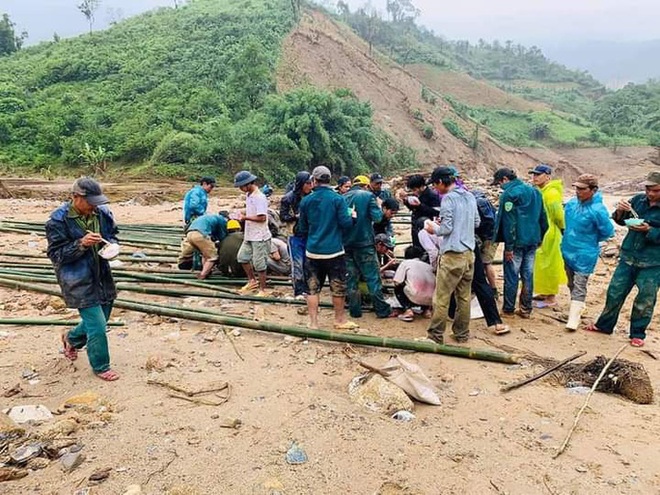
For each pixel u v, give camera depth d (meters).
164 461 3.82
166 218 17.14
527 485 3.61
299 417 4.43
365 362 5.49
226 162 37.03
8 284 7.88
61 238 4.68
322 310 7.17
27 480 3.62
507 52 159.38
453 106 84.31
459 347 5.73
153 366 5.29
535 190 6.72
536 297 7.73
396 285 6.75
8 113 43.34
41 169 36.91
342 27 84.88
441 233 5.64
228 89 45.06
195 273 8.80
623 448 4.04
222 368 5.35
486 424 4.37
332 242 6.17
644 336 6.10
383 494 3.52
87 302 4.85
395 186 22.17
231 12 67.88
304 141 38.06
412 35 135.12
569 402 4.74
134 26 66.31
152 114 42.00
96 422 4.29
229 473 3.70
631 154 82.12
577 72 152.00
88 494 3.47
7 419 4.18
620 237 11.52
